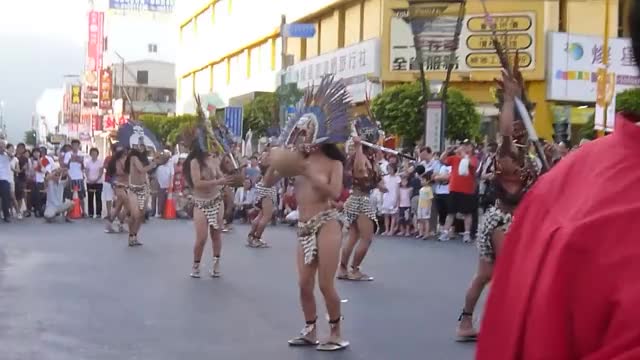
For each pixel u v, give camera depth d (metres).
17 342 7.55
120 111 74.81
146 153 17.11
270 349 7.47
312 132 7.11
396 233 19.14
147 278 11.60
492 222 7.39
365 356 7.27
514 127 6.89
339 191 7.26
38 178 23.34
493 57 32.94
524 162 7.09
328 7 40.78
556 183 1.62
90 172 23.22
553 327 1.47
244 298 10.07
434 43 22.05
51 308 9.22
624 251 1.42
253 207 23.02
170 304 9.60
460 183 17.27
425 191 18.16
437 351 7.48
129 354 7.19
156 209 24.38
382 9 35.31
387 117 29.80
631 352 1.35
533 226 1.63
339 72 37.94
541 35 32.66
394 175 19.20
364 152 11.77
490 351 1.67
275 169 7.30
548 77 32.62
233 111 28.52
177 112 77.00
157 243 16.45
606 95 18.14
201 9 68.00
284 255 14.70
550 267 1.50
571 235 1.47
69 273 11.95
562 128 31.36
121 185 18.00
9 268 12.38
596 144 1.61
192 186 11.77
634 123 1.55
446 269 12.93
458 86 33.72
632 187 1.48
